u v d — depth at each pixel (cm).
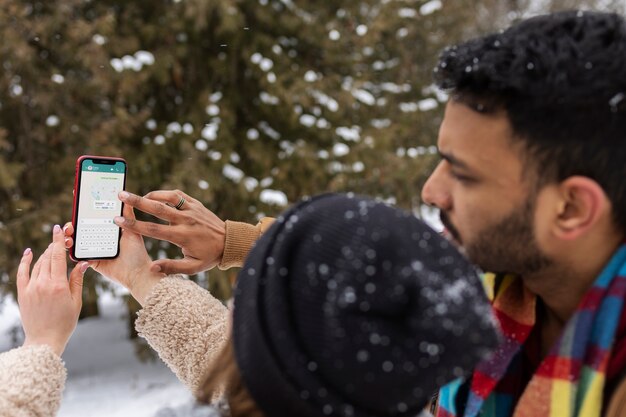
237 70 685
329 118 697
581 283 73
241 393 70
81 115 617
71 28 576
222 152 634
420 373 60
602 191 66
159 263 126
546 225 68
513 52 66
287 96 638
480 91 68
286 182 658
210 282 587
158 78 629
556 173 66
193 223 131
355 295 60
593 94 64
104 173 134
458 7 803
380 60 771
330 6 719
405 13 768
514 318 82
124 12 663
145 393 595
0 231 550
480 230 70
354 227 63
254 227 137
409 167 657
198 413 269
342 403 61
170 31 654
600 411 69
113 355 739
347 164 665
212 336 115
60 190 606
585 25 66
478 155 69
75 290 110
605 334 69
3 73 577
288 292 62
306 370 61
